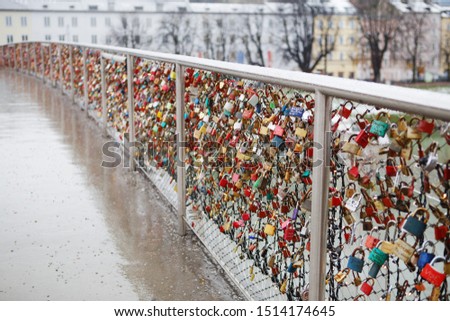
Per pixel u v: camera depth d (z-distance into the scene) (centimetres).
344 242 236
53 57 1488
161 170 510
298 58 8038
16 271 352
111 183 553
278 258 290
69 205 484
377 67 7756
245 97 302
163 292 322
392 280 240
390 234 226
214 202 370
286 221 259
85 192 522
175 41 8269
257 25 8131
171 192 477
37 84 1620
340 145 219
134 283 334
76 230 424
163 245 392
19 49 2128
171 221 441
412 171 184
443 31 7594
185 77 407
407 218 180
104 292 323
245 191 312
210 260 365
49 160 652
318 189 222
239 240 328
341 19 7906
